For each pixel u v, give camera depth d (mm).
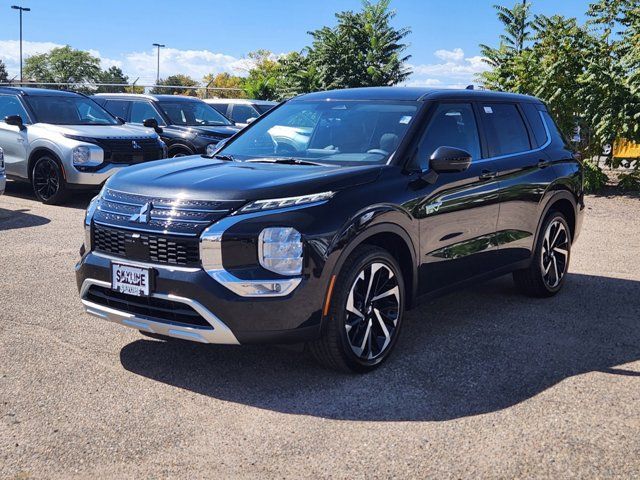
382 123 4824
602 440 3402
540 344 4832
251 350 4562
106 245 4113
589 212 11094
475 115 5332
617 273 7090
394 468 3107
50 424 3486
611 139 12875
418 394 3928
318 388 3986
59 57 96312
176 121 13227
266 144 5047
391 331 4383
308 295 3809
